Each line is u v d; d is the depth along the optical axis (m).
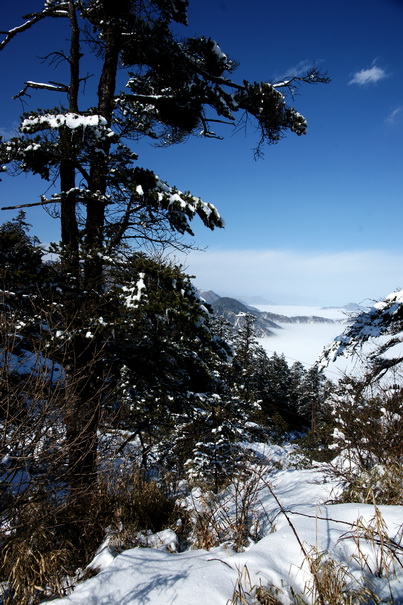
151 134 7.24
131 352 6.16
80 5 6.58
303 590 2.01
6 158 6.00
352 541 2.33
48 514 3.00
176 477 5.73
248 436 9.66
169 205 5.88
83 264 5.78
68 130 5.48
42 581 2.59
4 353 2.98
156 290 5.38
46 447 3.02
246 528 3.09
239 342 30.09
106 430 4.90
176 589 2.03
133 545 3.05
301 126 7.03
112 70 6.62
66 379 3.79
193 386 6.66
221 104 6.75
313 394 33.88
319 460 7.33
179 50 6.38
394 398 4.90
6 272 4.79
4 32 6.38
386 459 4.12
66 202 6.17
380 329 5.12
